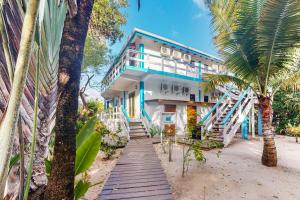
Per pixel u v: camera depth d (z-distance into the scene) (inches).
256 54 226.7
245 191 167.6
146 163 236.1
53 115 90.6
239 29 221.9
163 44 526.3
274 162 240.4
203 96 612.4
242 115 402.9
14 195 66.0
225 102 462.9
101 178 206.7
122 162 240.2
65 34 69.3
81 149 94.5
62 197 63.1
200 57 633.6
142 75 477.4
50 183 64.6
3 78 56.5
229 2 227.9
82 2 72.7
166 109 518.9
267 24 195.9
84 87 660.7
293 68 248.2
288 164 257.9
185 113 549.3
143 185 165.5
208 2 258.2
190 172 215.9
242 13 212.8
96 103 867.4
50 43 85.1
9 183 65.3
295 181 191.9
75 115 68.0
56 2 89.2
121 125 448.5
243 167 236.1
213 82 290.4
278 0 176.1
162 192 151.4
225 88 517.0
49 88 85.4
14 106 31.1
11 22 58.4
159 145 374.0
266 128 247.3
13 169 66.7
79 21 70.8
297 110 569.3
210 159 271.3
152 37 479.2
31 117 75.5
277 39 202.7
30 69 73.5
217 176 202.7
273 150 242.1
